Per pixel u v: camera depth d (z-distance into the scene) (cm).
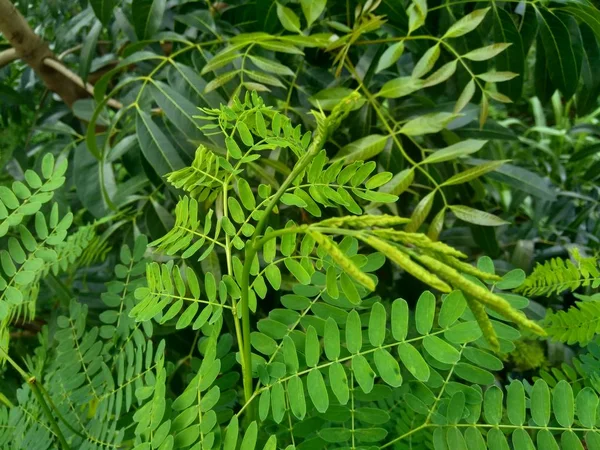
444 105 44
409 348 17
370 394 19
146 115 37
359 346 18
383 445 20
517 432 17
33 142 71
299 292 22
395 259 11
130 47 40
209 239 21
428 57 37
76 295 42
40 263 23
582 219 63
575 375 21
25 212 23
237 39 38
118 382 23
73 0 58
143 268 27
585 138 88
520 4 41
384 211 43
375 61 42
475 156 55
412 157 45
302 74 44
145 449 18
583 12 38
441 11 42
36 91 68
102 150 40
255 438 16
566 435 17
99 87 40
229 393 22
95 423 22
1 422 24
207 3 45
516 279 20
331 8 45
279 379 19
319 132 18
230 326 34
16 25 47
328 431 19
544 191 43
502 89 44
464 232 50
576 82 42
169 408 20
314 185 20
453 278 11
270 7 41
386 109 43
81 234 29
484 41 44
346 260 12
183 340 41
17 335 45
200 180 22
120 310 26
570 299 48
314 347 18
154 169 39
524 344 32
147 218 41
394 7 40
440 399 19
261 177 37
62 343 25
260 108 22
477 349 19
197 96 38
